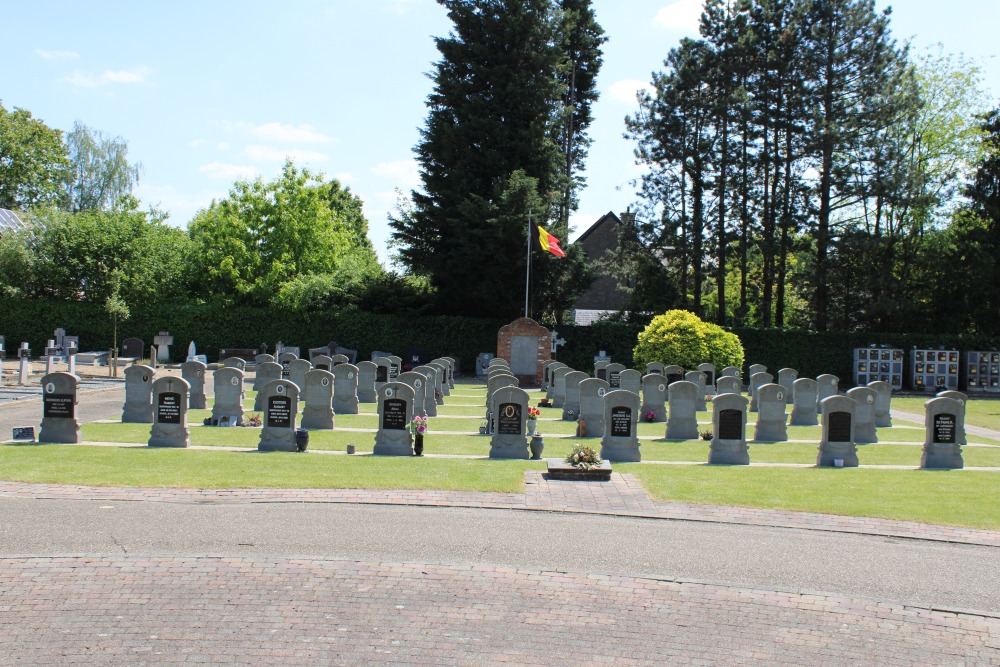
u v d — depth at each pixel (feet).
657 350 129.59
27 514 42.60
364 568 35.65
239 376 81.00
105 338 164.35
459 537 40.47
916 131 174.81
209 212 192.65
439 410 97.91
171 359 165.89
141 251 166.40
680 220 165.48
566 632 29.68
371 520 43.16
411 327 163.53
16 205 230.07
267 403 64.64
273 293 176.96
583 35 192.95
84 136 248.11
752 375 103.96
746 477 56.65
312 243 188.44
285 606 31.40
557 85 155.22
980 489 53.06
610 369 116.47
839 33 155.74
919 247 168.86
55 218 165.89
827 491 51.85
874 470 60.59
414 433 64.03
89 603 31.32
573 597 32.99
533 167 155.84
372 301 166.20
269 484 50.60
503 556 37.70
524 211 147.23
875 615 31.78
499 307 160.66
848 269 165.68
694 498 49.47
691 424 77.05
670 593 33.60
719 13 161.89
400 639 28.76
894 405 123.34
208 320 166.81
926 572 36.52
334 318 165.17
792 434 82.64
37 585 32.94
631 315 169.68
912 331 171.12
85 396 101.91
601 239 233.96
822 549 39.70
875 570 36.70
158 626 29.43
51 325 163.12
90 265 162.09
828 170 159.53
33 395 96.07
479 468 57.52
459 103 156.46
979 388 158.20
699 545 40.01
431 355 163.22
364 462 59.11
